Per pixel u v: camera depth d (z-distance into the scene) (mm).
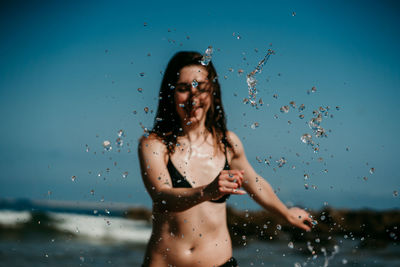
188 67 2094
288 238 7051
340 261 5660
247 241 6859
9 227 8422
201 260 2006
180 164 2051
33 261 5656
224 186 1688
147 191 2027
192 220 2018
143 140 2076
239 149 2254
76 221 9750
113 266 5625
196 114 2098
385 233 6820
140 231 9133
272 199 2297
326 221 7070
